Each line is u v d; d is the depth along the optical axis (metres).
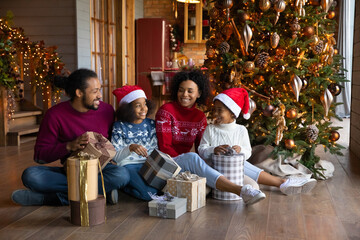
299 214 2.44
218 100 2.88
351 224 2.28
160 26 9.01
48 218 2.38
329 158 4.19
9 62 4.96
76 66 6.22
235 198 2.70
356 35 4.46
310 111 3.32
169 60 9.67
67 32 6.19
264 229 2.19
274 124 3.22
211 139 2.91
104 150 2.48
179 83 3.00
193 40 9.63
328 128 3.39
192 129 3.02
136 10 9.21
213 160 2.72
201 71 3.07
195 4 9.53
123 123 2.82
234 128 2.91
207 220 2.33
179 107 3.02
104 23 7.52
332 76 3.25
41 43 5.82
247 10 3.21
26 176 2.53
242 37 3.08
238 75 3.20
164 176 2.62
